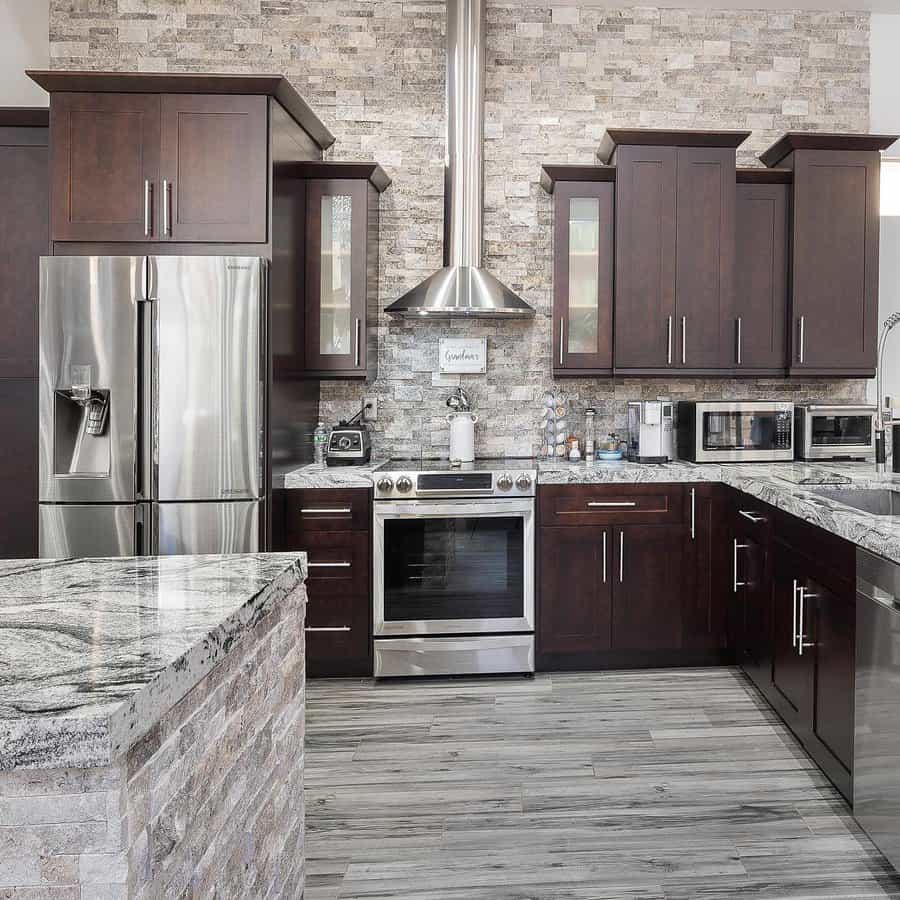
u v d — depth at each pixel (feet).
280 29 13.29
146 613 3.58
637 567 11.77
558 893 6.49
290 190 11.57
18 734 2.36
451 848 7.17
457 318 13.50
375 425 13.61
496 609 11.68
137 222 10.62
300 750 5.09
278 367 10.98
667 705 10.51
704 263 12.38
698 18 13.53
